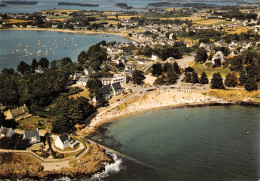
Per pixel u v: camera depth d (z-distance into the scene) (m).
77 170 140.62
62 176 138.12
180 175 137.62
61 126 173.38
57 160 146.38
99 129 186.25
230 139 170.62
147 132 181.50
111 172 140.88
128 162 148.50
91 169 141.75
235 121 196.88
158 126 190.62
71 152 154.25
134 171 141.25
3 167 141.62
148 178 135.88
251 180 133.50
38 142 161.62
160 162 148.12
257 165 144.88
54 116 190.88
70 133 177.50
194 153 155.88
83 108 196.88
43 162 144.88
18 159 146.88
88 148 159.25
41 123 184.38
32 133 161.50
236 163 146.62
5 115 192.25
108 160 149.38
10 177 137.38
